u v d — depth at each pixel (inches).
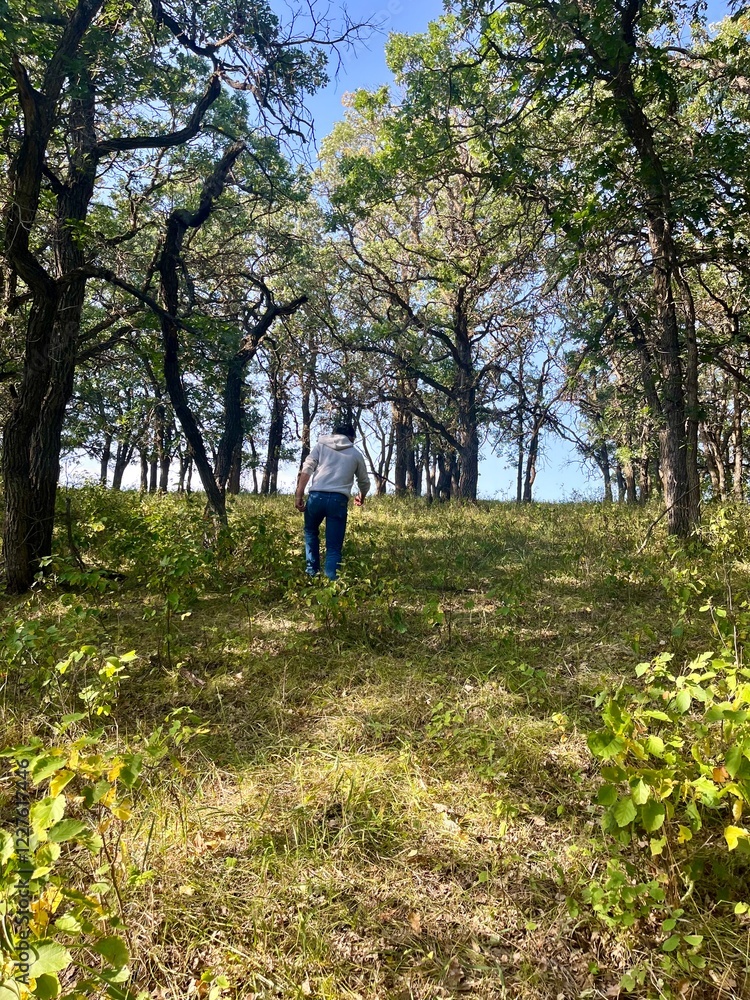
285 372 624.4
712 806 70.1
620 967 74.6
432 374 938.7
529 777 110.8
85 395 584.1
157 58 298.2
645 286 366.9
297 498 247.8
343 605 182.2
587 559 265.7
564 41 262.4
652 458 700.7
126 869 85.5
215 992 69.8
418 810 102.3
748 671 81.0
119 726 129.8
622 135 292.4
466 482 757.9
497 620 195.0
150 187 415.5
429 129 365.7
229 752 121.2
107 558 266.2
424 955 76.7
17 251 227.1
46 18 252.5
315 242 672.4
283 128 303.7
